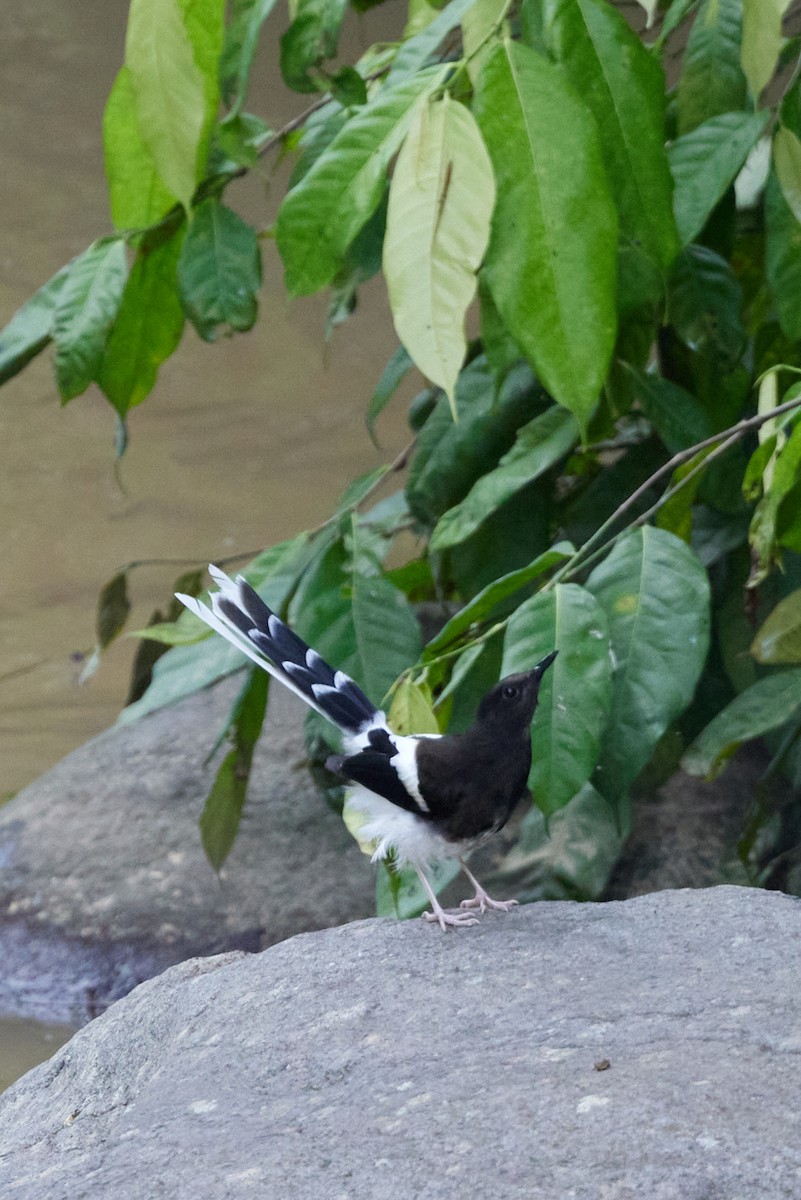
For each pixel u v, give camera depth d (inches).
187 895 494.6
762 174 472.1
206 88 403.5
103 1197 217.2
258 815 522.9
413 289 319.0
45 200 1320.1
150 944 480.1
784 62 448.8
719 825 483.5
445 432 462.3
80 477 941.8
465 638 406.6
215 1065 263.3
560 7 357.1
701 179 401.1
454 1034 255.9
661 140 360.8
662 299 422.0
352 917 482.9
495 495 411.8
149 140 393.4
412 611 427.2
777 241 401.1
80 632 757.9
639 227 362.9
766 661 381.4
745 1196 195.6
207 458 977.5
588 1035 245.9
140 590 799.7
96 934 486.3
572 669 343.9
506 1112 219.0
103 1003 470.3
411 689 357.1
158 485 933.8
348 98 392.8
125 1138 241.8
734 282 430.6
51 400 1053.8
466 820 303.1
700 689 479.2
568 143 331.3
